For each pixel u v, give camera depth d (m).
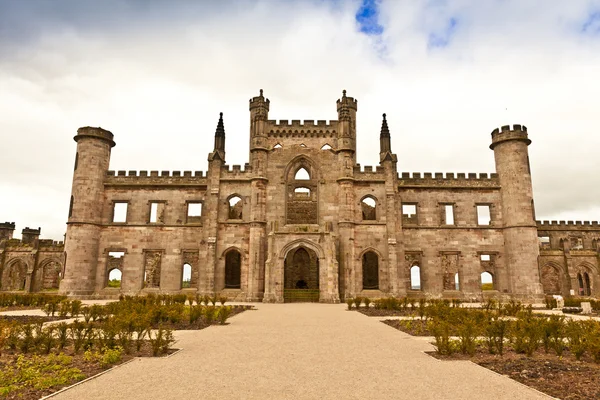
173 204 54.72
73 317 27.58
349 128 54.25
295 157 54.00
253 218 51.53
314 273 58.16
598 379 11.63
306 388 10.62
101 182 54.50
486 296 52.66
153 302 32.53
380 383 11.16
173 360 14.04
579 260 63.03
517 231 52.28
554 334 15.88
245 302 48.44
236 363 13.58
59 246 66.00
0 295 38.19
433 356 14.88
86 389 10.40
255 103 63.16
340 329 22.58
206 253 51.47
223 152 55.06
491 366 13.25
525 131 54.66
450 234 54.25
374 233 52.09
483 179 55.72
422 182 55.69
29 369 11.49
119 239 53.50
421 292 52.84
